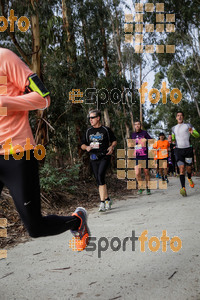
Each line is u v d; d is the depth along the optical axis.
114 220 4.75
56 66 9.35
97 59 11.98
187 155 6.72
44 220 2.11
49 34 8.45
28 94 1.92
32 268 2.85
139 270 2.57
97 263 2.85
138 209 5.61
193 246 3.02
